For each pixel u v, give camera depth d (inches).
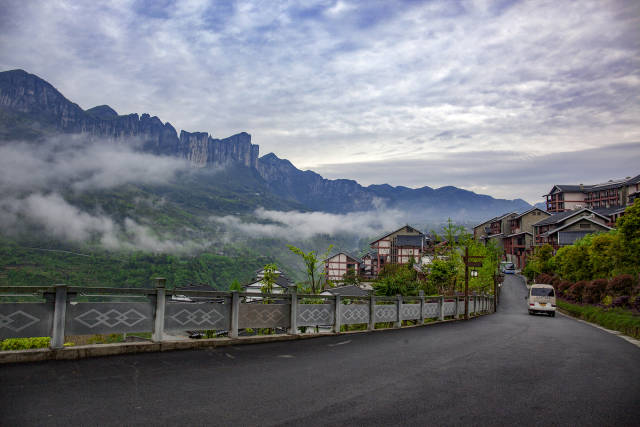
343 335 514.9
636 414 215.2
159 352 319.3
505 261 3737.7
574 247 1630.2
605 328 825.5
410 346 429.4
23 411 181.9
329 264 3737.7
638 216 1018.7
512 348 438.3
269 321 434.0
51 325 278.5
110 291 305.1
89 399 202.1
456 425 188.4
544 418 203.3
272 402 212.4
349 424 184.4
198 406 200.4
